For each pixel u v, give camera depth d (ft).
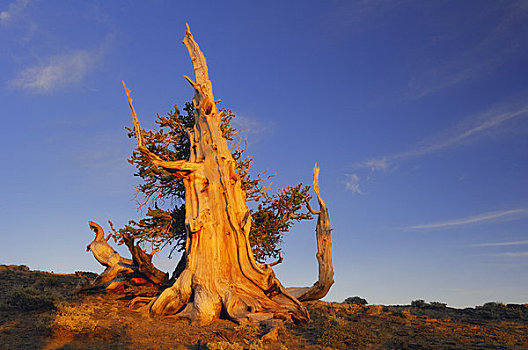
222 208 65.98
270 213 80.89
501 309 74.59
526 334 53.42
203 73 77.25
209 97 74.38
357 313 67.41
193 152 72.28
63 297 58.95
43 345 37.52
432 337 50.55
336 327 51.55
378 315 65.05
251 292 59.67
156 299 58.13
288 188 80.84
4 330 41.04
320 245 71.00
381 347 46.06
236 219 66.64
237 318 53.83
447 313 70.74
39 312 49.06
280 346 44.50
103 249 72.08
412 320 61.67
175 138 81.51
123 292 68.39
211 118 73.41
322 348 45.11
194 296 58.03
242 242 64.23
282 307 58.08
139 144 62.69
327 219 72.43
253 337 46.44
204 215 62.39
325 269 69.05
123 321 49.65
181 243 78.74
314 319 60.75
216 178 67.56
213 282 59.26
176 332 47.47
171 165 64.54
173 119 81.76
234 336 46.55
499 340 49.21
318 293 69.15
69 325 40.81
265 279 61.77
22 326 43.01
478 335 51.85
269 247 81.82
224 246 63.16
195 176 66.95
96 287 65.87
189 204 65.72
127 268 69.36
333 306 73.10
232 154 81.87
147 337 43.98
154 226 72.54
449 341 48.47
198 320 53.26
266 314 54.29
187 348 41.34
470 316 68.08
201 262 60.75
